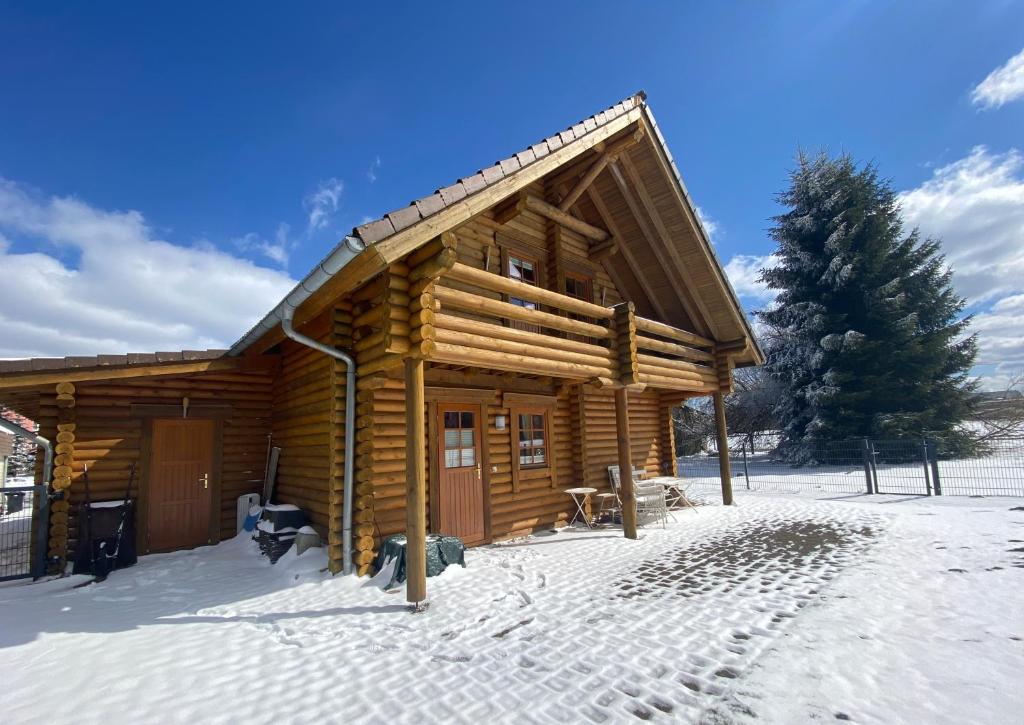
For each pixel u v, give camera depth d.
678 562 6.24
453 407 7.41
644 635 4.09
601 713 3.00
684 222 8.86
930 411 18.45
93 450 7.00
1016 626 3.95
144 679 3.52
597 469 9.72
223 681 3.49
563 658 3.73
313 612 4.79
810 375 20.86
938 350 19.27
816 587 5.09
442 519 6.99
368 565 5.85
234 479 8.17
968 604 4.44
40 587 5.85
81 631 4.43
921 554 6.11
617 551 6.89
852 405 19.08
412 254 5.14
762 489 13.45
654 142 8.04
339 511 5.91
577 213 9.55
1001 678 3.20
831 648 3.71
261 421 8.55
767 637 3.95
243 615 4.79
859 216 20.08
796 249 21.38
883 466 16.17
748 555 6.45
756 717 2.89
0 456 18.78
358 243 4.28
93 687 3.41
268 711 3.11
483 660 3.74
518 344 6.16
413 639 4.14
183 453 7.77
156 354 7.07
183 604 5.16
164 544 7.44
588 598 5.01
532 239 8.55
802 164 21.84
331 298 5.40
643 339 8.53
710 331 10.62
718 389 10.72
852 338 18.69
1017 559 5.69
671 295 10.22
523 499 8.28
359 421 6.04
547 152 6.04
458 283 7.31
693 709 3.00
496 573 5.89
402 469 6.69
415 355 5.02
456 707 3.12
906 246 20.80
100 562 6.28
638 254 9.78
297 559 6.23
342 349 6.00
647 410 11.45
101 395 7.14
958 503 9.52
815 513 9.20
